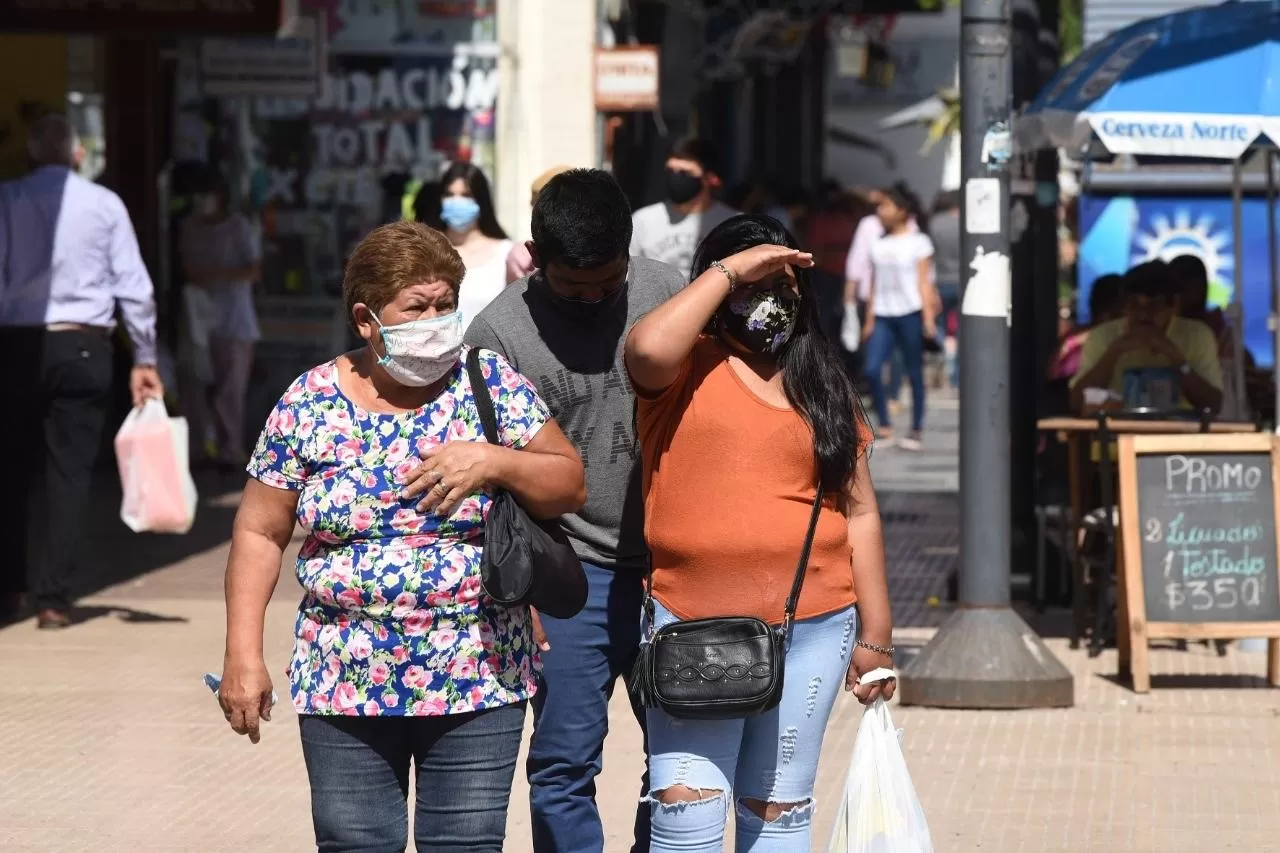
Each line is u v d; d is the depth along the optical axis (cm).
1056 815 2098
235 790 2217
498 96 5262
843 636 1467
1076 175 4550
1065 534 3347
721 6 7350
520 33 5266
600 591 1638
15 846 1988
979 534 2659
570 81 5266
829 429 1444
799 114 9756
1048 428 3102
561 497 1397
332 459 1363
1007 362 2667
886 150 12575
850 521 1499
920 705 2631
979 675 2612
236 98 5366
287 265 5412
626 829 2064
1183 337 3272
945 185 9931
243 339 5169
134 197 5350
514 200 5266
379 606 1353
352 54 5281
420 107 5284
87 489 3197
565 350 1625
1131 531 2766
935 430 7069
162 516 3156
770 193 7244
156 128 5375
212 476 5119
